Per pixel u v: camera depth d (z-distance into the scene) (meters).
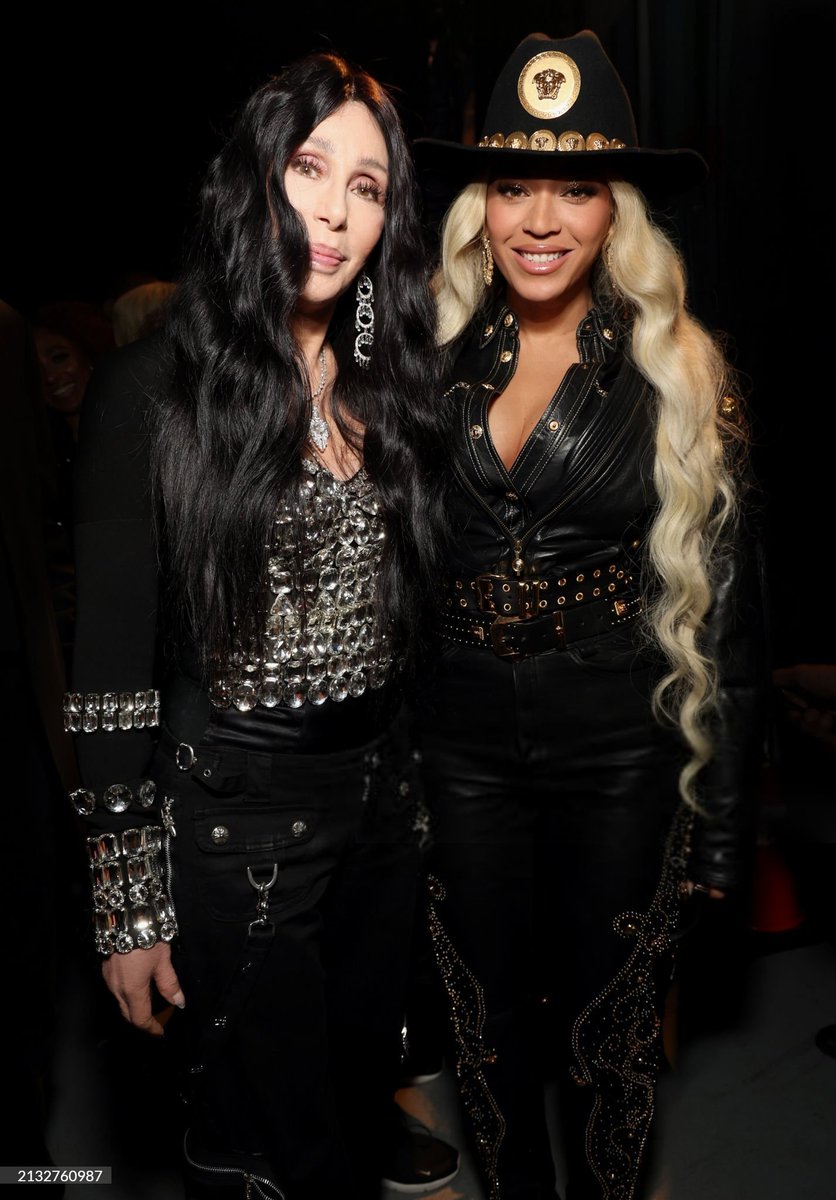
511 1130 1.78
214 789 1.47
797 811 2.70
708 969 2.63
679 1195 1.96
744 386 2.72
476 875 1.71
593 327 1.68
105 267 4.39
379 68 3.62
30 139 4.11
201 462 1.42
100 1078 2.34
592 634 1.64
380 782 1.62
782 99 2.67
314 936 1.54
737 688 1.71
